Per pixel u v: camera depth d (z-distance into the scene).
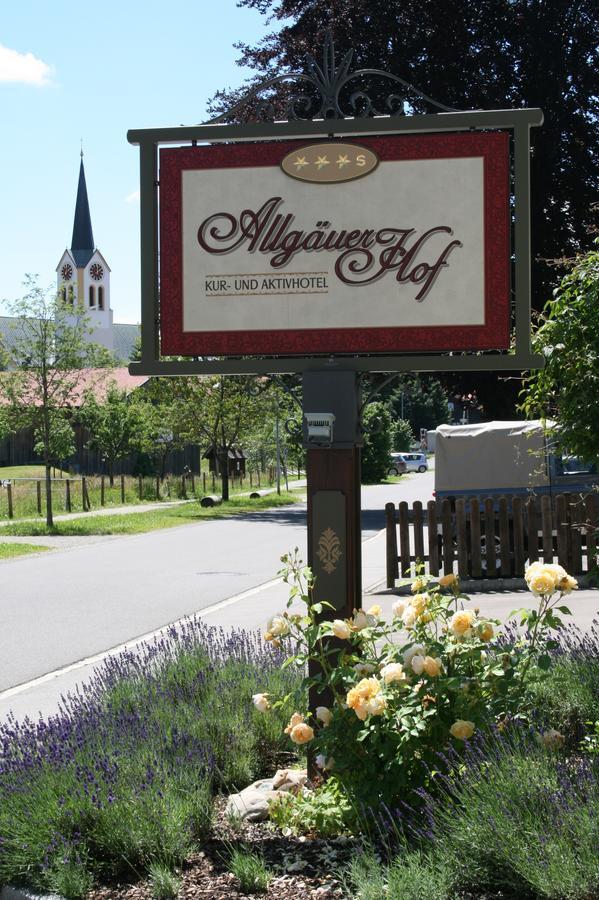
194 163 6.06
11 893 4.69
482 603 13.12
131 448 55.91
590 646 6.91
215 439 45.62
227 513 37.75
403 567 15.31
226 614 13.73
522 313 5.85
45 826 4.86
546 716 5.81
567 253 25.02
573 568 14.80
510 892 4.05
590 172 25.58
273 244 6.02
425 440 114.00
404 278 5.92
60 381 30.70
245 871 4.46
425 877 3.97
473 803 4.26
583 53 25.61
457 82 25.53
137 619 13.64
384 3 25.64
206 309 6.08
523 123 5.80
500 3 25.42
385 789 4.80
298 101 6.15
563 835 3.94
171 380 45.50
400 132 5.95
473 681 4.88
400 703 4.86
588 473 17.41
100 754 5.37
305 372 6.00
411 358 5.93
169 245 6.10
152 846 4.77
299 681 6.85
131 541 26.42
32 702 8.98
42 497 40.84
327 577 5.88
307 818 4.96
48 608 14.82
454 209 5.89
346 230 5.96
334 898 4.28
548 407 7.71
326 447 5.88
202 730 6.09
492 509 15.16
